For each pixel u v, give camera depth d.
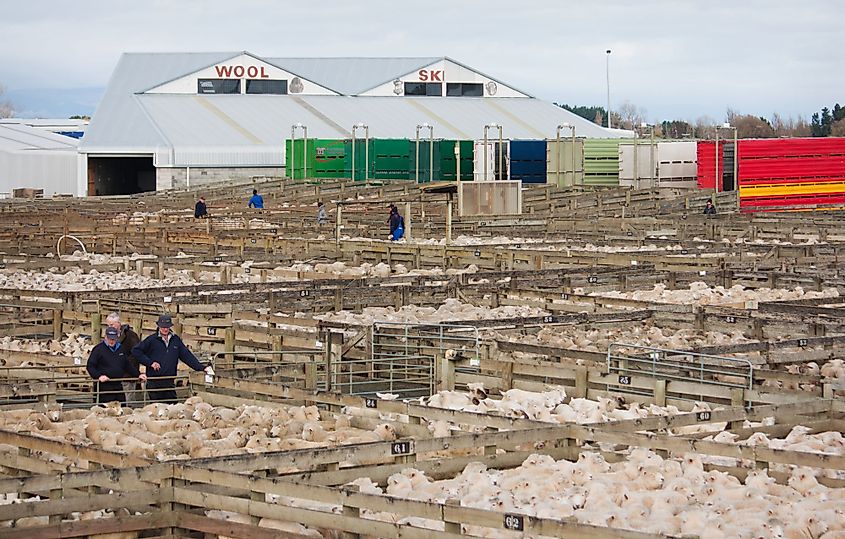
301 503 21.98
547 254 58.19
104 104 144.12
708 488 22.50
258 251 67.12
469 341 35.81
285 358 36.72
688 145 112.25
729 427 27.22
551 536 19.50
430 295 47.00
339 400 29.20
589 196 100.69
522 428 26.39
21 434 25.08
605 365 33.16
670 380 30.22
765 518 20.72
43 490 21.61
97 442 25.83
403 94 159.25
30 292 44.78
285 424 27.22
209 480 22.09
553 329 40.75
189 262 57.53
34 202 102.06
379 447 23.97
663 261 56.69
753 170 101.62
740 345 34.38
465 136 146.38
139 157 139.12
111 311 41.56
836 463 23.08
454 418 27.33
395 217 71.81
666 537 18.84
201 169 130.75
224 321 39.47
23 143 149.00
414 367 34.47
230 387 30.91
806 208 103.19
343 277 53.97
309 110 148.50
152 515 21.36
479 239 72.12
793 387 30.84
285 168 130.62
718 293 49.28
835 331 38.84
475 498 21.91
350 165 124.25
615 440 25.12
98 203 100.50
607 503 21.69
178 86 150.12
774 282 51.31
